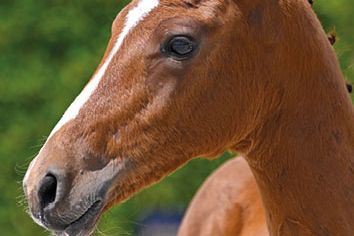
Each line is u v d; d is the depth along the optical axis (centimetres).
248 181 758
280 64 541
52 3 1098
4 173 1049
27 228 1044
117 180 523
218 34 525
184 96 524
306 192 552
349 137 557
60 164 512
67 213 514
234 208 745
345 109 557
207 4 525
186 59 522
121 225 1001
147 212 1066
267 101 545
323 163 550
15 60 1087
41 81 1070
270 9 536
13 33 1088
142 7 526
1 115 1070
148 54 520
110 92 521
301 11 546
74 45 1084
